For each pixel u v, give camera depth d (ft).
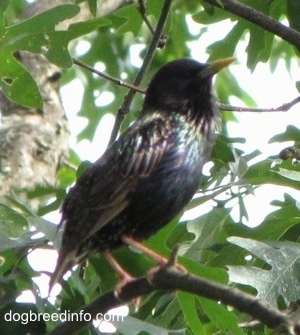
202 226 41.63
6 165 45.57
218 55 51.39
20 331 35.96
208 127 41.57
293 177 39.93
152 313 40.50
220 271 35.65
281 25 44.62
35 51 40.86
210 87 42.24
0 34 40.68
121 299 33.06
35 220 37.22
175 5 65.72
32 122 47.57
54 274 36.65
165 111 41.37
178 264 34.53
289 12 47.24
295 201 42.60
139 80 44.14
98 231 38.68
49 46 40.88
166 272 32.17
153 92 42.50
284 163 42.70
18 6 63.31
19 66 40.86
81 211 38.60
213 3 44.55
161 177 39.52
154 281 32.45
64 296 37.14
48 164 47.03
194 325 37.27
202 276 35.68
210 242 41.45
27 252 37.17
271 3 51.13
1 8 40.70
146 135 40.04
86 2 49.49
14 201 38.60
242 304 30.50
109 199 38.81
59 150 48.06
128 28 54.44
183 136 40.52
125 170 39.27
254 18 44.75
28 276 35.99
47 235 37.01
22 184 45.32
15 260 37.19
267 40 51.39
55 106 48.85
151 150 39.73
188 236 42.86
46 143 47.32
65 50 40.91
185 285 31.91
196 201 41.93
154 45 44.14
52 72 49.62
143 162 39.45
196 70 42.37
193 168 40.52
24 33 40.78
